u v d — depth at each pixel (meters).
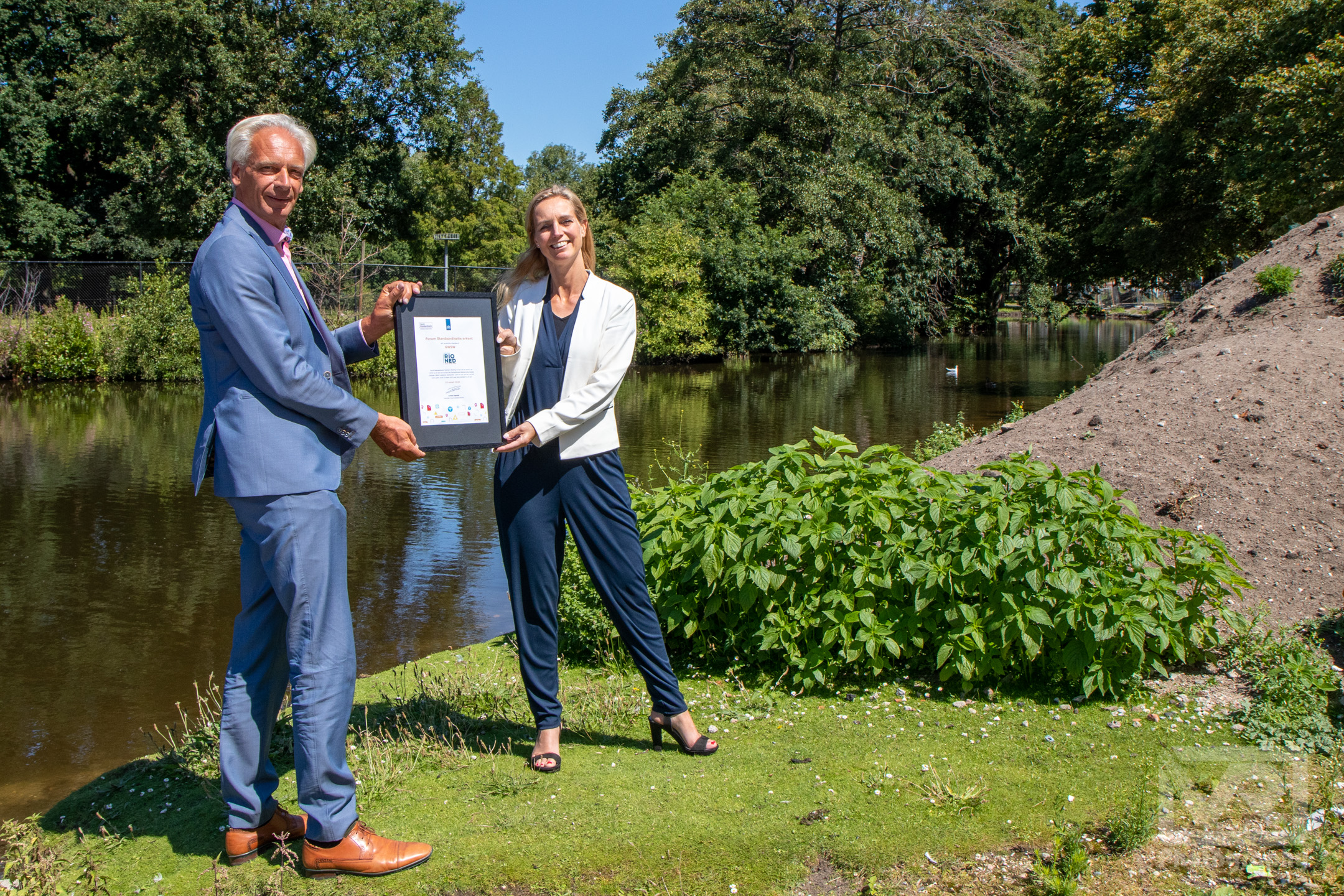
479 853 2.60
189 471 11.03
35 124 33.09
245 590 2.61
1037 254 34.81
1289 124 15.79
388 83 31.00
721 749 3.30
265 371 2.42
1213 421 5.71
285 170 2.54
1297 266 8.66
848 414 16.12
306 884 2.50
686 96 35.59
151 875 2.57
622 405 17.73
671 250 29.20
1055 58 24.70
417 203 35.12
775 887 2.53
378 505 9.45
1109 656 3.71
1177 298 33.62
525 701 3.83
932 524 3.89
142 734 4.34
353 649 2.62
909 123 33.62
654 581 4.16
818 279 33.94
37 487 10.12
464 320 2.92
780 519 3.92
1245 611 4.42
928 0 33.16
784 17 32.84
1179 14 20.20
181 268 24.67
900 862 2.59
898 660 4.05
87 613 6.10
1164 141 19.56
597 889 2.51
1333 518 4.91
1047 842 2.69
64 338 21.42
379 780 3.03
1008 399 18.27
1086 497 3.83
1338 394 5.68
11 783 3.86
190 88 29.11
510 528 3.11
